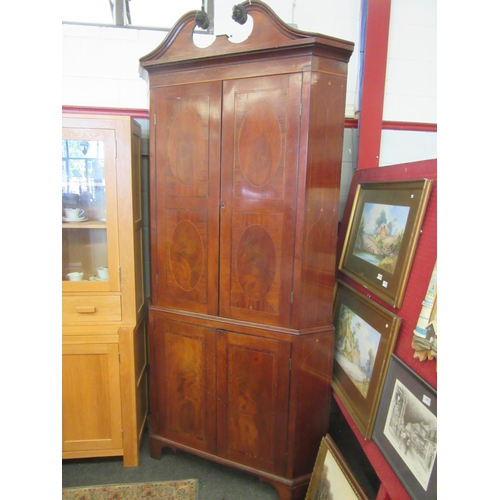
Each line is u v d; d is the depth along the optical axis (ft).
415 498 3.05
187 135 4.74
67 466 5.48
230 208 4.64
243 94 4.36
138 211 5.67
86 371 5.28
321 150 4.25
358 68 6.30
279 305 4.57
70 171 5.16
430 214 3.90
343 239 5.96
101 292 5.25
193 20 4.49
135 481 5.22
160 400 5.49
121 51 5.98
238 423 5.01
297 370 4.57
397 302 4.04
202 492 5.06
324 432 4.96
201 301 5.00
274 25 4.07
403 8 6.18
